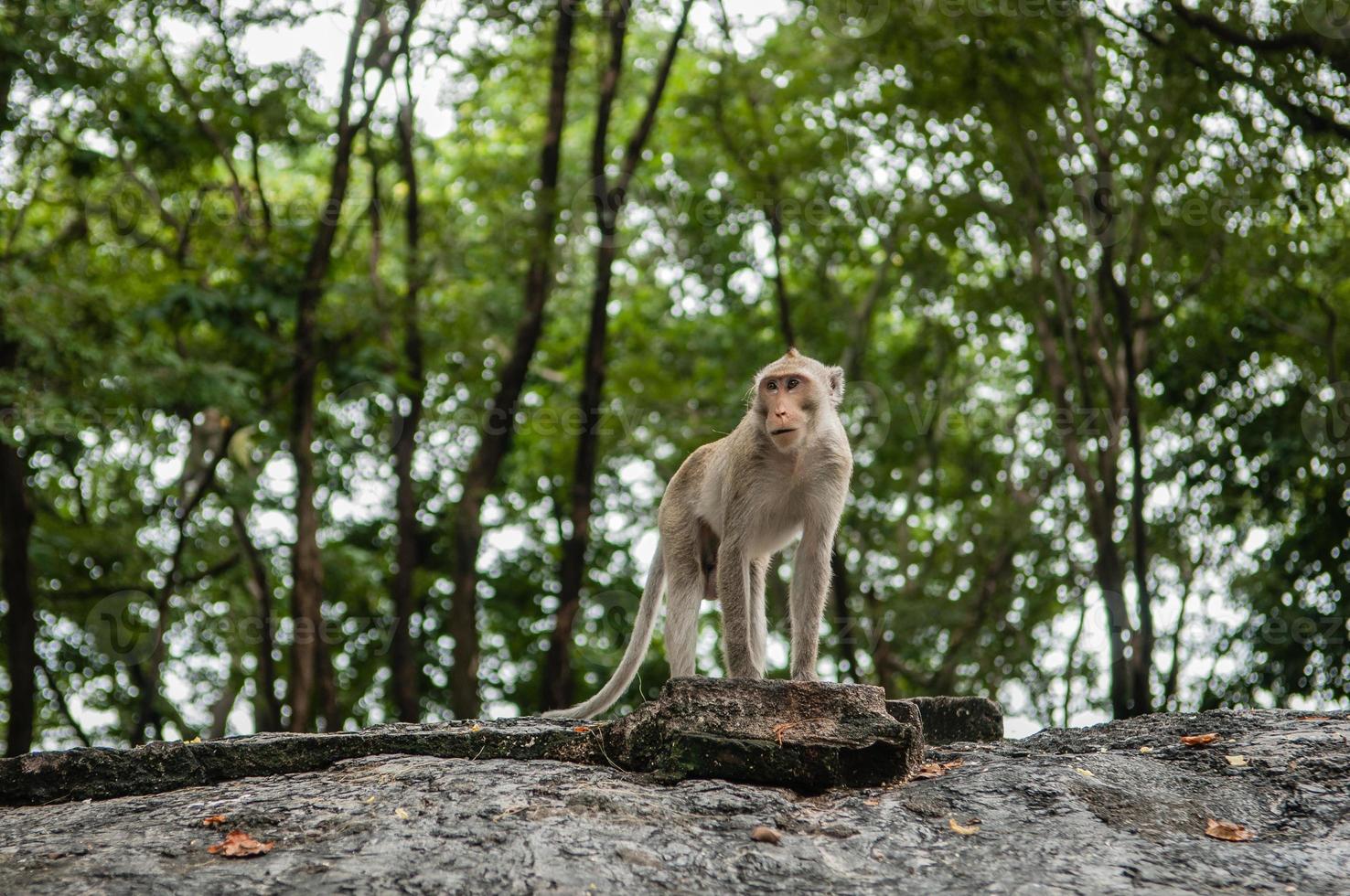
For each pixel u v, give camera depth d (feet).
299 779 17.60
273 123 49.08
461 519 48.42
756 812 15.71
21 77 43.68
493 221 53.52
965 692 59.00
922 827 15.40
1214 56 43.21
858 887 14.01
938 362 62.08
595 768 17.39
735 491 20.61
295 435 46.37
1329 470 52.37
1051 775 16.52
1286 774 16.72
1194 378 55.77
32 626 45.55
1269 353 56.44
